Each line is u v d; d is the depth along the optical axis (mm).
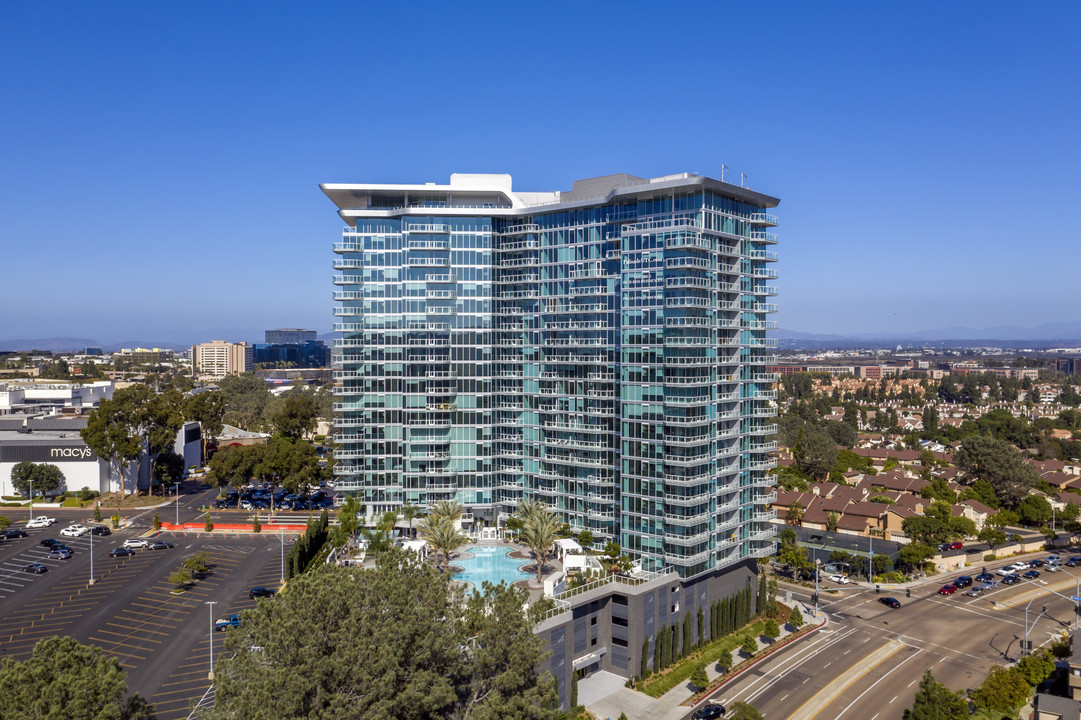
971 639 113875
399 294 140250
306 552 131500
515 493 139375
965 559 155125
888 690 95812
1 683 50500
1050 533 174375
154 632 103688
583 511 127688
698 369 109438
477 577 105812
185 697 84250
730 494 118750
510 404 140125
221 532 162000
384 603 61750
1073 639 98750
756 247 125500
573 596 97750
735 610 118875
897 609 127875
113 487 198250
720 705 90625
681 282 109312
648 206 117938
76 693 50469
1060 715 84000
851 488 198375
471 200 142875
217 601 116562
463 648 65500
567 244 131625
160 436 188375
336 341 141375
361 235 140875
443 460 138625
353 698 54000
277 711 50344
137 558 141250
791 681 98750
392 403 140125
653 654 103625
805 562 141125
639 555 114062
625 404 116562
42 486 185750
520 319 139375
